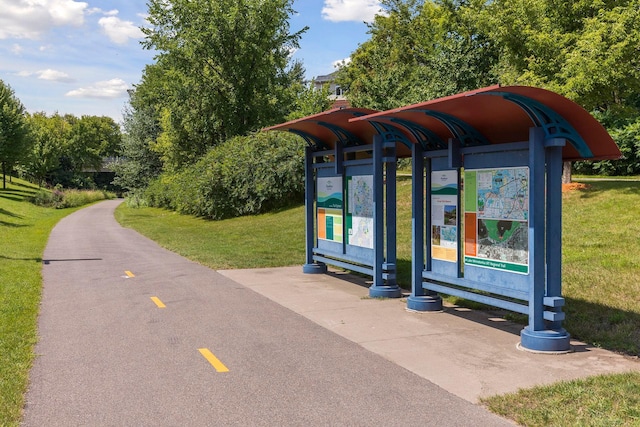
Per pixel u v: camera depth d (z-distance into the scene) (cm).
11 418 428
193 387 502
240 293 955
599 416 409
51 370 552
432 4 4034
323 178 1120
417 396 473
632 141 2225
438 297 815
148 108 5122
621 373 511
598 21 1441
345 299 898
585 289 823
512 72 1784
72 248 1697
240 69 3819
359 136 1009
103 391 493
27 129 5328
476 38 2597
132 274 1176
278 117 4053
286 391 490
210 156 3047
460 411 439
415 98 2559
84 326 732
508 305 640
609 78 1407
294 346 631
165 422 426
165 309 832
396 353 600
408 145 852
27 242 1867
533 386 486
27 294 933
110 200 7319
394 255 921
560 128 588
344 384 506
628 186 1548
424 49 4178
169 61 3900
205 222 2738
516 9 1653
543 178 594
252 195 2727
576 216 1328
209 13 3812
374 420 425
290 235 1867
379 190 908
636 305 732
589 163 2456
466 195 709
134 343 649
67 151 10138
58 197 5094
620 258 964
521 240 631
